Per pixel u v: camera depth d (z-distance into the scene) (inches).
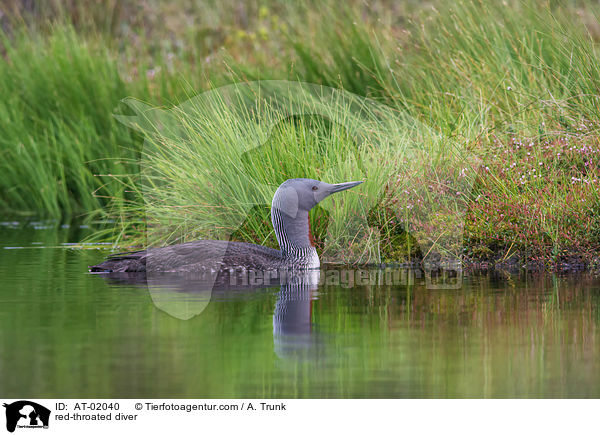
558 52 613.9
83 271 474.0
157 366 293.7
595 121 548.4
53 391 270.1
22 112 817.5
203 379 281.4
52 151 795.4
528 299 392.8
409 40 708.7
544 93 585.9
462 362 299.9
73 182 802.2
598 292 407.2
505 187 511.8
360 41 710.5
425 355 307.4
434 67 650.2
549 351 311.0
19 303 386.6
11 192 818.8
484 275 459.2
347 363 298.5
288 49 759.1
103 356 305.0
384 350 313.4
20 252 550.9
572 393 271.7
